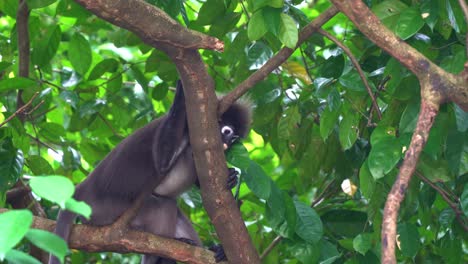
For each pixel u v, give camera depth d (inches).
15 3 341.7
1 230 118.7
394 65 259.0
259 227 364.5
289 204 274.2
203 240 388.8
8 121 292.7
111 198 312.2
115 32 352.5
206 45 235.3
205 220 447.2
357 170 329.7
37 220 291.3
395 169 272.4
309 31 263.9
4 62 297.3
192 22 309.9
